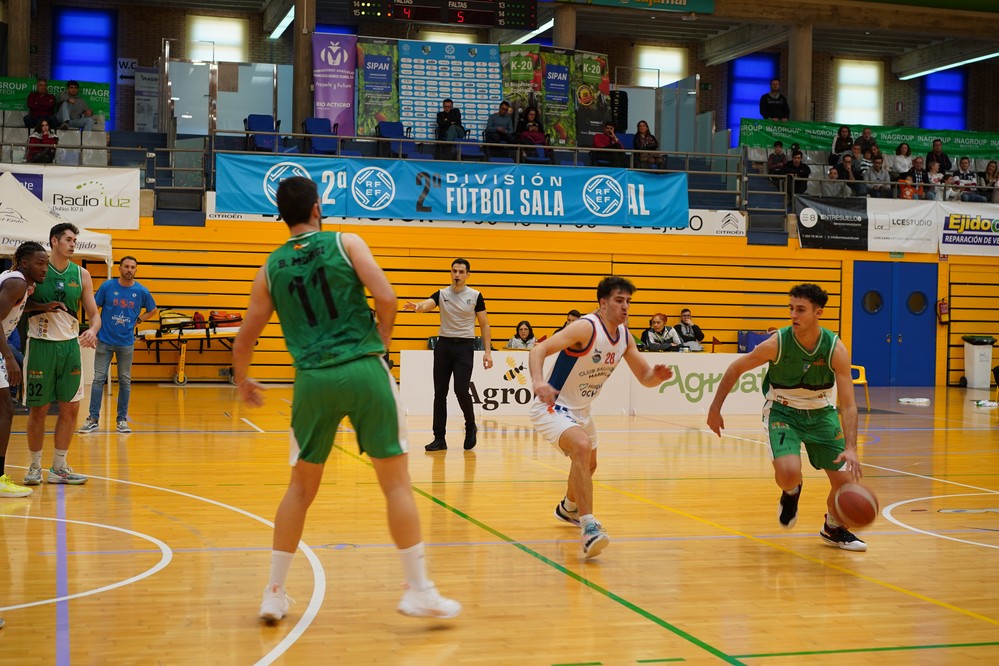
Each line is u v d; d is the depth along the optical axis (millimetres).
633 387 12930
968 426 12375
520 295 17000
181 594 4285
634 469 8359
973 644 3775
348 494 6879
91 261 15445
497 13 18688
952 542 5715
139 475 7461
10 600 4137
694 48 26625
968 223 18844
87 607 4059
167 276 15719
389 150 17875
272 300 3922
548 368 12570
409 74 19016
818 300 5203
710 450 9594
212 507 6289
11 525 5609
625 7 20109
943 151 20953
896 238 18500
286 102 19562
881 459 9430
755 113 27000
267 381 16391
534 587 4539
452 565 4934
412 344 16578
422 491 7086
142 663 3393
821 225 18141
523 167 16750
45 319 6602
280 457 8562
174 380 16094
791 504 5684
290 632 3787
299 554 5082
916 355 18859
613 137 18328
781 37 23312
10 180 10633
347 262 3832
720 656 3580
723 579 4758
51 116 17078
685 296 17688
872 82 27250
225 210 15656
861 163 19078
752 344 17641
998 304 19219
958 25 21844
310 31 18484
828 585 4676
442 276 16625
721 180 19938
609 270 17375
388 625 3904
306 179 3943
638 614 4121
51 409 11766
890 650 3686
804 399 5547
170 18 23875
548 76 19578
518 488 7254
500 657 3535
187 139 17844
